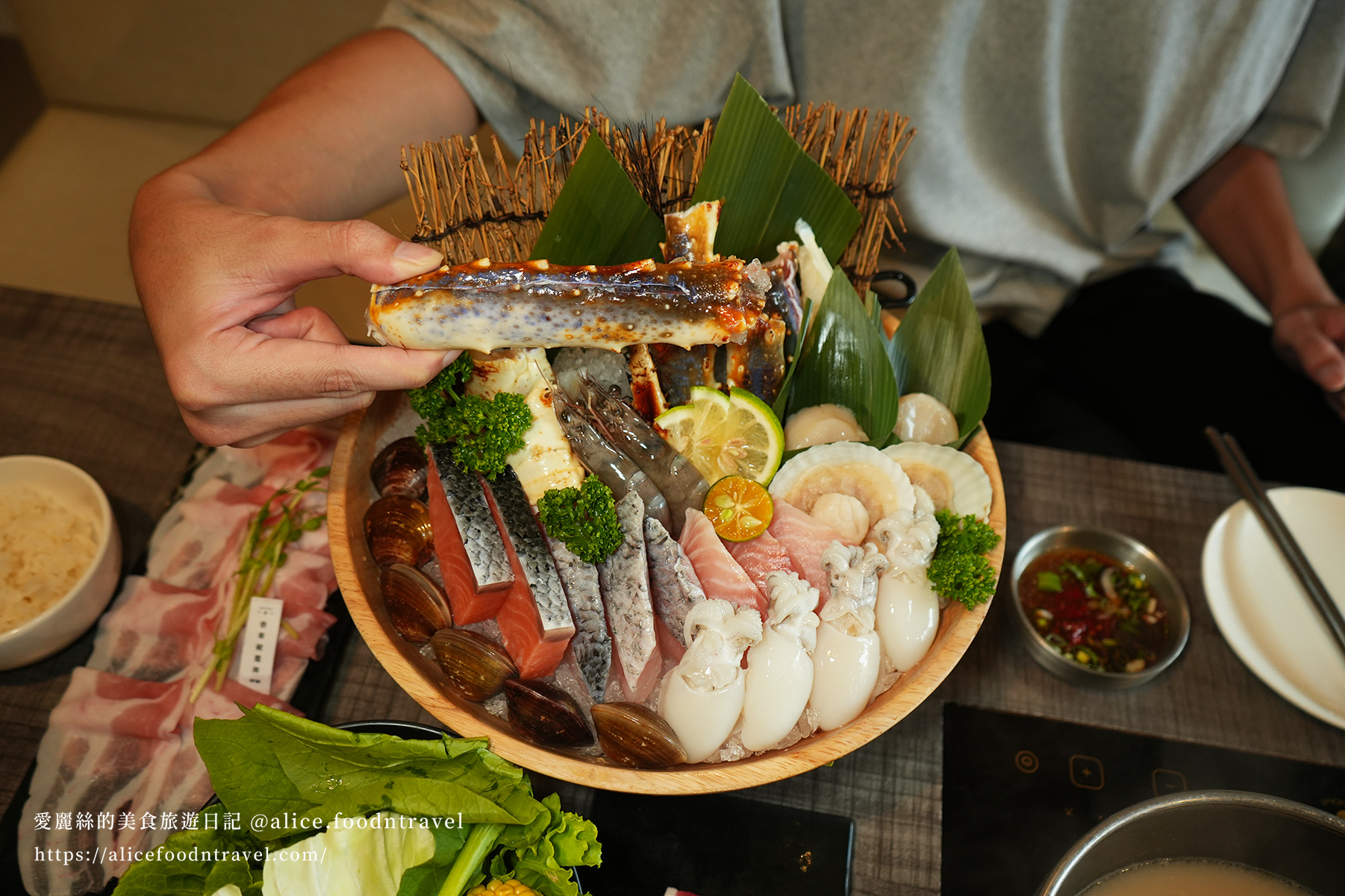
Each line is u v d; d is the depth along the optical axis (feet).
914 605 1.68
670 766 1.58
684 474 1.82
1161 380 2.77
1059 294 2.80
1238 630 1.92
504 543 1.71
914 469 1.83
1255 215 2.79
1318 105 2.59
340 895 1.47
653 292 1.61
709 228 1.80
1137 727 1.87
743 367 1.86
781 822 1.76
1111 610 1.98
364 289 3.49
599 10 2.23
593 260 1.89
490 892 1.52
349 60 2.29
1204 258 3.94
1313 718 1.89
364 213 2.38
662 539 1.71
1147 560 2.00
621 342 1.66
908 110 2.35
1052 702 1.90
